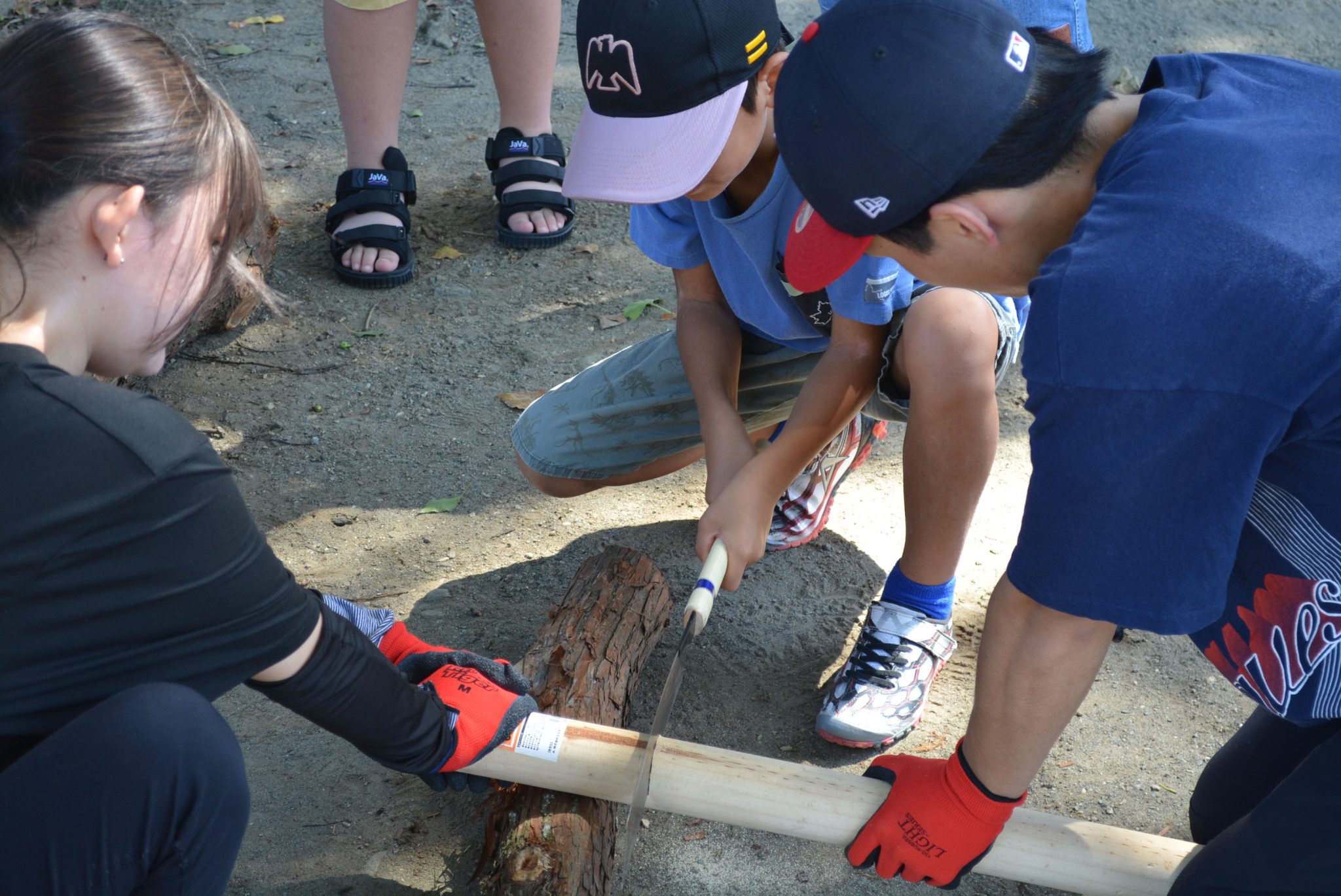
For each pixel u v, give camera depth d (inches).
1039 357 46.4
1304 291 43.2
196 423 115.2
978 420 74.0
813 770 70.2
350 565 98.2
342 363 125.4
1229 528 46.1
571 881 64.3
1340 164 46.1
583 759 67.7
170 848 50.7
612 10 68.1
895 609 83.5
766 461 75.8
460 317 133.8
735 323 90.7
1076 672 53.8
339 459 111.3
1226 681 90.0
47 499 45.9
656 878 73.0
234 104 176.2
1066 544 47.5
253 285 56.5
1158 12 208.1
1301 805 55.7
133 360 51.1
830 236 52.9
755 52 69.2
